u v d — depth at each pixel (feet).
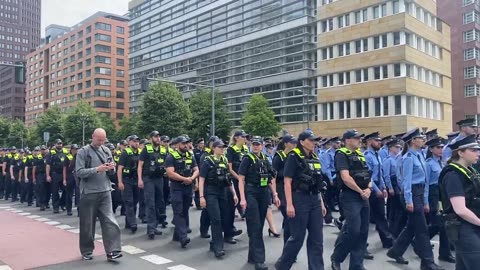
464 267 14.49
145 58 279.28
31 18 589.32
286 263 20.16
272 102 187.42
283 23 185.06
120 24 383.86
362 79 145.59
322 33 158.92
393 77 136.15
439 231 25.13
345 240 21.18
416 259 25.03
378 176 27.81
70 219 40.24
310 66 176.24
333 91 153.79
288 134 26.55
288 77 180.96
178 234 28.50
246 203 23.53
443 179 14.89
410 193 22.39
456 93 215.31
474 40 210.79
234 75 210.79
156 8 270.67
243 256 25.89
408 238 23.61
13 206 50.31
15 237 31.81
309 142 20.03
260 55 197.88
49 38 472.85
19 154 54.95
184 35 245.86
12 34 567.18
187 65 244.22
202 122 161.07
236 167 30.04
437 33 152.15
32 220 39.65
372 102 141.79
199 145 42.83
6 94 524.52
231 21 214.90
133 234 32.55
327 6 156.87
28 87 487.61
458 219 14.46
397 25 135.23
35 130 267.80
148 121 158.10
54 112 254.47
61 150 44.96
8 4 565.12
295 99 177.88
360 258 21.47
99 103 371.56
